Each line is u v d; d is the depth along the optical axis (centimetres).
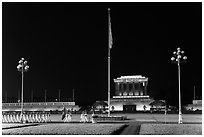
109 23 6994
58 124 5638
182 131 4116
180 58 5997
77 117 8656
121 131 4338
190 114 10800
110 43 7019
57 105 13650
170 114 10669
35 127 4816
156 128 4569
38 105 13738
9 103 13912
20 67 6525
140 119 7381
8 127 4834
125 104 13125
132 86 13738
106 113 11200
